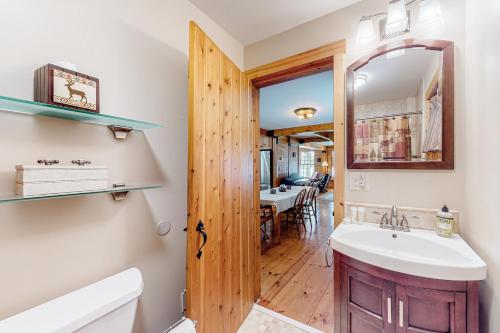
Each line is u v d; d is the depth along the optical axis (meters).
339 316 1.13
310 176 10.89
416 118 1.29
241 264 1.69
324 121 5.65
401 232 1.21
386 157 1.37
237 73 1.67
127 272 1.01
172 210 1.30
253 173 1.96
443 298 0.86
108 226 1.00
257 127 2.05
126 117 1.07
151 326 1.18
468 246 1.03
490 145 0.88
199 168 1.17
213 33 1.63
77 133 0.90
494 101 0.85
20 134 0.76
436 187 1.22
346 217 1.47
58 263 0.85
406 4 1.26
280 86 3.07
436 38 1.22
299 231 4.04
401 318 0.92
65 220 0.87
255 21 1.64
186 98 1.39
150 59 1.19
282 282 2.28
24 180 0.69
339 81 1.49
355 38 1.46
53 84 0.74
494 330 0.85
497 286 0.83
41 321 0.70
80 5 0.91
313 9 1.52
